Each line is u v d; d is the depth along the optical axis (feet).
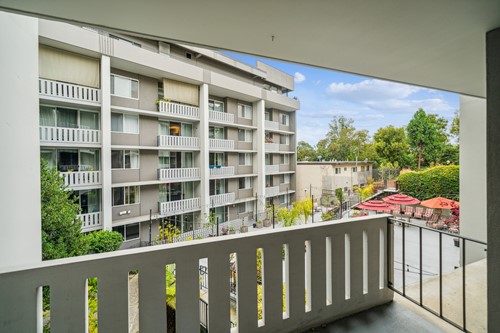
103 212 29.09
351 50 6.74
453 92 10.49
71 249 18.94
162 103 35.55
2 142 6.69
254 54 7.23
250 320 4.60
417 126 79.05
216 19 5.41
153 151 35.73
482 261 10.39
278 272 4.90
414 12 4.84
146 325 3.80
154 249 3.88
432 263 26.00
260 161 51.70
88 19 5.39
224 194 45.34
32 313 3.21
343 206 54.65
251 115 52.80
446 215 41.45
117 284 3.64
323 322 5.28
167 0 4.67
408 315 5.61
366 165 82.94
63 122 27.78
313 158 119.96
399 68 7.88
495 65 5.12
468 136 16.35
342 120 112.47
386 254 6.22
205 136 40.40
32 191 8.82
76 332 3.40
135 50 30.89
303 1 4.65
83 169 28.99
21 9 4.98
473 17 4.89
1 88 6.82
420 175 46.34
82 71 28.25
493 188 4.89
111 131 31.58
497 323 4.75
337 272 5.48
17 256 7.40
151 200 35.47
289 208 57.31
